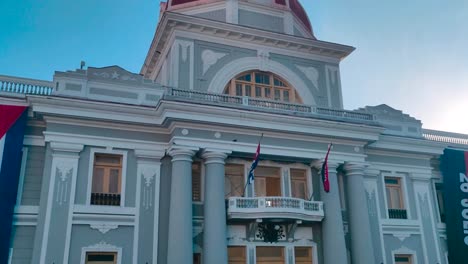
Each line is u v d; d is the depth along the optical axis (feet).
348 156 70.18
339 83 81.51
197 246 61.16
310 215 64.95
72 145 58.85
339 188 72.13
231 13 78.59
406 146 78.28
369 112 76.54
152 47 81.15
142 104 64.13
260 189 68.08
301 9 91.56
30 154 58.70
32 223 55.88
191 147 61.00
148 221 59.98
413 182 78.69
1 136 56.39
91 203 58.54
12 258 53.93
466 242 75.20
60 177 57.47
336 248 64.44
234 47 75.87
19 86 61.93
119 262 57.21
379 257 71.00
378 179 76.28
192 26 73.05
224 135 63.41
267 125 64.44
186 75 71.10
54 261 54.19
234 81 74.84
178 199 58.85
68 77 61.67
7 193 54.80
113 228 58.23
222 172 62.03
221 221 59.52
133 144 62.18
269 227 65.31
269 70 76.79
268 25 81.82
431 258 74.74
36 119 59.67
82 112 59.00
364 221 68.03
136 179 61.21
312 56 81.05
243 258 63.87
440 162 82.94
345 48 81.25
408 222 75.51
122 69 65.10
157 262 58.59
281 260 65.77
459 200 78.07
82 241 56.44
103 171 61.00
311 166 70.74
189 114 60.59
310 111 70.69
